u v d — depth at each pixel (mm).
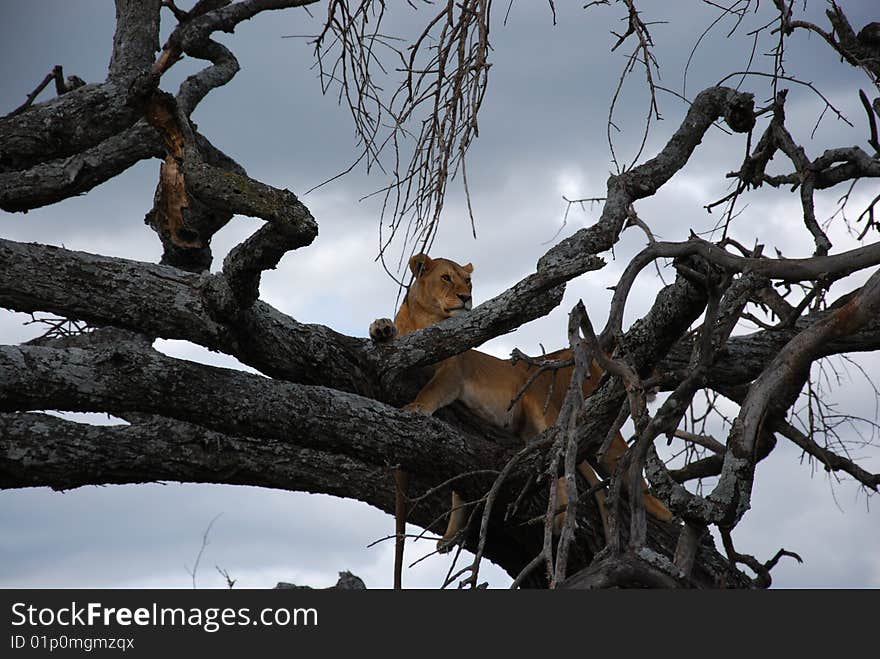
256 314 10688
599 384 10500
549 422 13336
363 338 11539
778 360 8062
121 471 11680
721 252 8562
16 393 9695
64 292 10383
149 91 8758
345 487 12742
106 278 10508
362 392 11547
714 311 8352
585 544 12484
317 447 10844
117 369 10008
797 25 10141
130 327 10758
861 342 10930
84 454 11430
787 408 8508
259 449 12344
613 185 10891
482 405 13188
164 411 10242
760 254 8883
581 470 12555
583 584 6953
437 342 11234
